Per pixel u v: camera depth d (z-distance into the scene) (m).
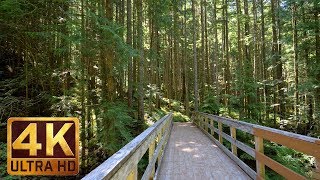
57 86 13.75
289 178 3.94
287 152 13.52
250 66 17.70
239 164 7.04
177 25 30.64
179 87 36.41
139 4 17.31
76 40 10.20
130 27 16.17
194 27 25.25
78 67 12.32
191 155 8.70
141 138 3.62
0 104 11.68
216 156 8.53
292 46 21.25
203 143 11.29
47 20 12.37
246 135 14.91
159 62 29.95
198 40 36.34
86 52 11.17
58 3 11.70
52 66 13.20
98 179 1.65
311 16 18.05
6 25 10.80
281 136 4.24
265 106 18.56
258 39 29.33
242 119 16.72
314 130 16.89
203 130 15.60
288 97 20.64
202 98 28.64
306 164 13.66
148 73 26.66
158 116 22.08
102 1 12.26
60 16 12.06
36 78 13.12
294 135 3.82
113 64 11.27
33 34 11.17
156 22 22.03
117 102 11.65
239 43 24.47
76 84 13.48
